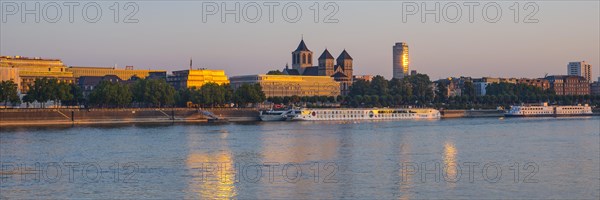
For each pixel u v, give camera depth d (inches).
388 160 6491.1
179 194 4734.3
